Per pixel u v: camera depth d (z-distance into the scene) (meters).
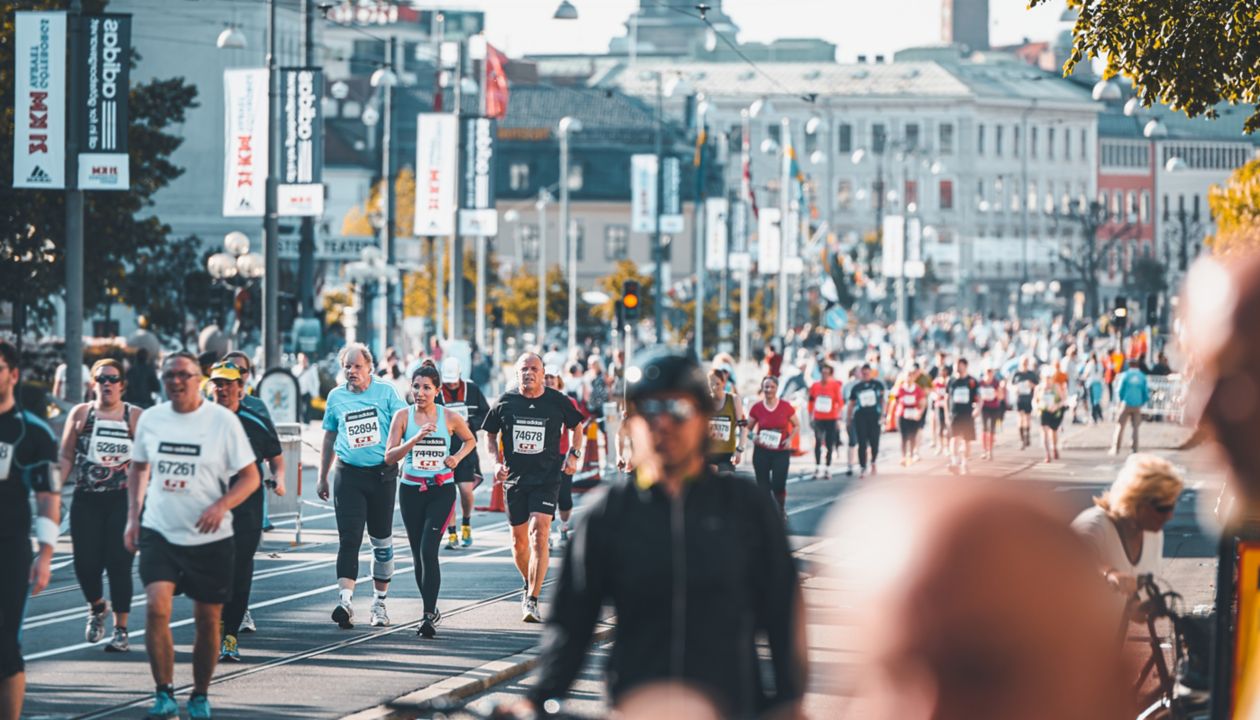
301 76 98.50
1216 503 16.23
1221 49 54.81
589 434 76.31
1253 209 122.56
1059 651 5.57
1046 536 5.67
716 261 196.88
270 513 66.38
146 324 147.00
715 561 15.01
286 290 177.38
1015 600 5.57
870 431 93.69
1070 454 115.19
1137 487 22.94
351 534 40.44
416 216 124.62
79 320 86.62
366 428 40.06
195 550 29.44
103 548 37.09
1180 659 22.14
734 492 15.38
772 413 61.25
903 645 5.62
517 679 35.75
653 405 15.11
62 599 46.56
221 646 36.62
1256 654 15.71
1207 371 8.14
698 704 10.61
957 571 5.60
